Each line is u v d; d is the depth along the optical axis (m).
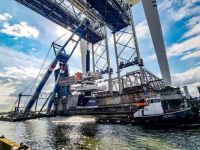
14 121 37.41
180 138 11.29
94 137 13.22
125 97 43.81
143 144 10.42
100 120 23.17
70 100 57.56
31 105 44.91
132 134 13.58
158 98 18.58
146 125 17.66
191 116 15.66
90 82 50.72
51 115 49.72
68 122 27.02
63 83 61.38
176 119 15.84
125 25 62.41
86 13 58.03
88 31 63.31
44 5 44.56
